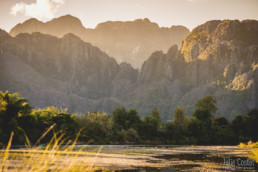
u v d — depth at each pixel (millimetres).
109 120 95562
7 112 57125
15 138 54281
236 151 54500
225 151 54469
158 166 27047
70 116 75438
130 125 110125
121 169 24328
